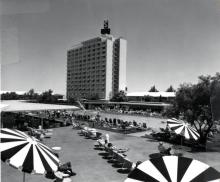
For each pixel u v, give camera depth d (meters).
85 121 34.25
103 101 92.12
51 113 43.72
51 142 18.56
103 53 107.75
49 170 4.17
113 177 10.23
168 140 20.00
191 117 18.77
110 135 22.92
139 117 48.81
